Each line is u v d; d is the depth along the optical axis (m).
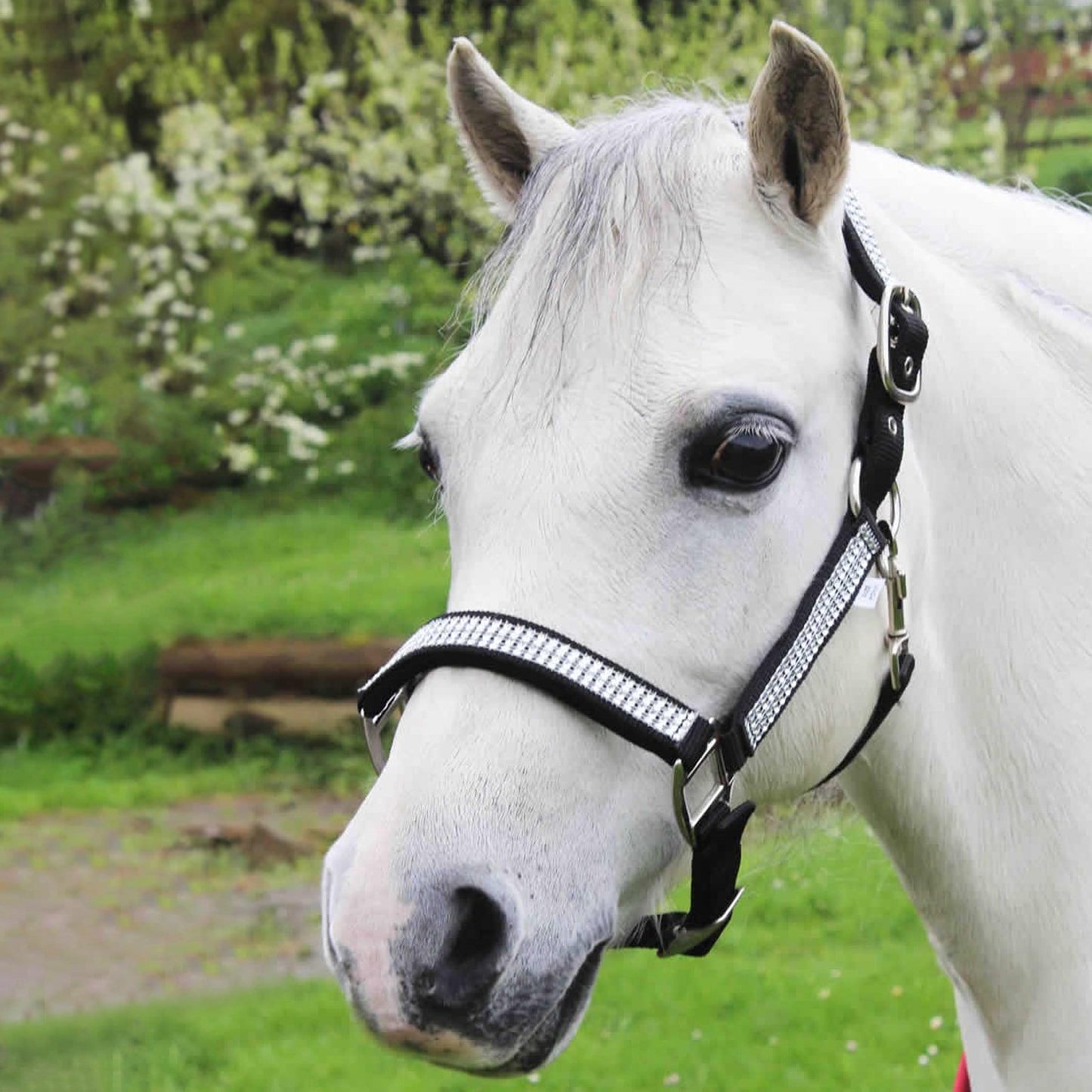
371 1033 1.23
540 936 1.25
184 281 9.88
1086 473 1.50
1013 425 1.48
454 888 1.23
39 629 7.34
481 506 1.32
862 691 1.40
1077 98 9.12
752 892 1.81
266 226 11.02
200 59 10.88
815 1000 3.68
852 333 1.38
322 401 9.70
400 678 1.34
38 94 10.81
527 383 1.31
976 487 1.47
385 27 10.09
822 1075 3.30
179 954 4.50
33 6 11.27
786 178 1.36
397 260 10.58
